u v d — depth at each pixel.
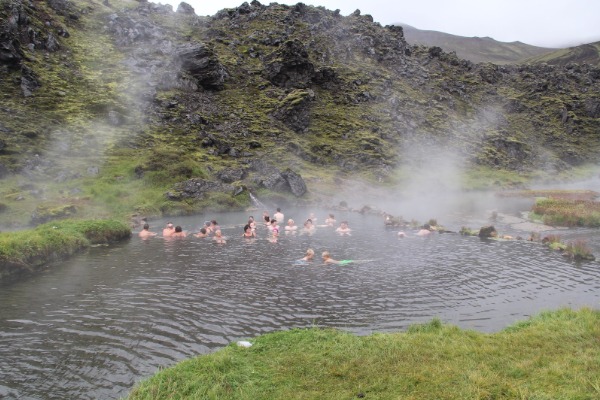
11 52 62.16
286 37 105.69
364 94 99.31
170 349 12.84
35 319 15.37
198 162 56.53
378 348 10.95
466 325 14.48
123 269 22.42
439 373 9.43
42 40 71.75
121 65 76.00
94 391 10.44
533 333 11.66
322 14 128.50
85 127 57.31
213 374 9.62
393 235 32.66
